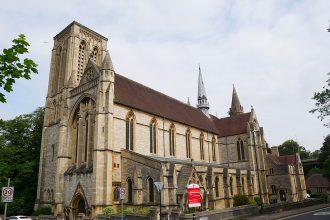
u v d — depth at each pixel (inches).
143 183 1846.7
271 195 3366.1
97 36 2942.9
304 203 2760.8
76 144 2265.0
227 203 2364.7
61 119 2310.5
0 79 489.4
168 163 1819.6
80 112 2235.5
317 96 1237.1
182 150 2645.2
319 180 4840.1
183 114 2940.5
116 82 2329.0
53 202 2224.4
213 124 3521.2
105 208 1753.2
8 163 2669.8
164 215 1486.2
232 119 3513.8
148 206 1772.9
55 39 3014.3
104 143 1902.1
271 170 3435.0
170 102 2977.4
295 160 3644.2
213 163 3088.1
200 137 2999.5
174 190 1754.4
